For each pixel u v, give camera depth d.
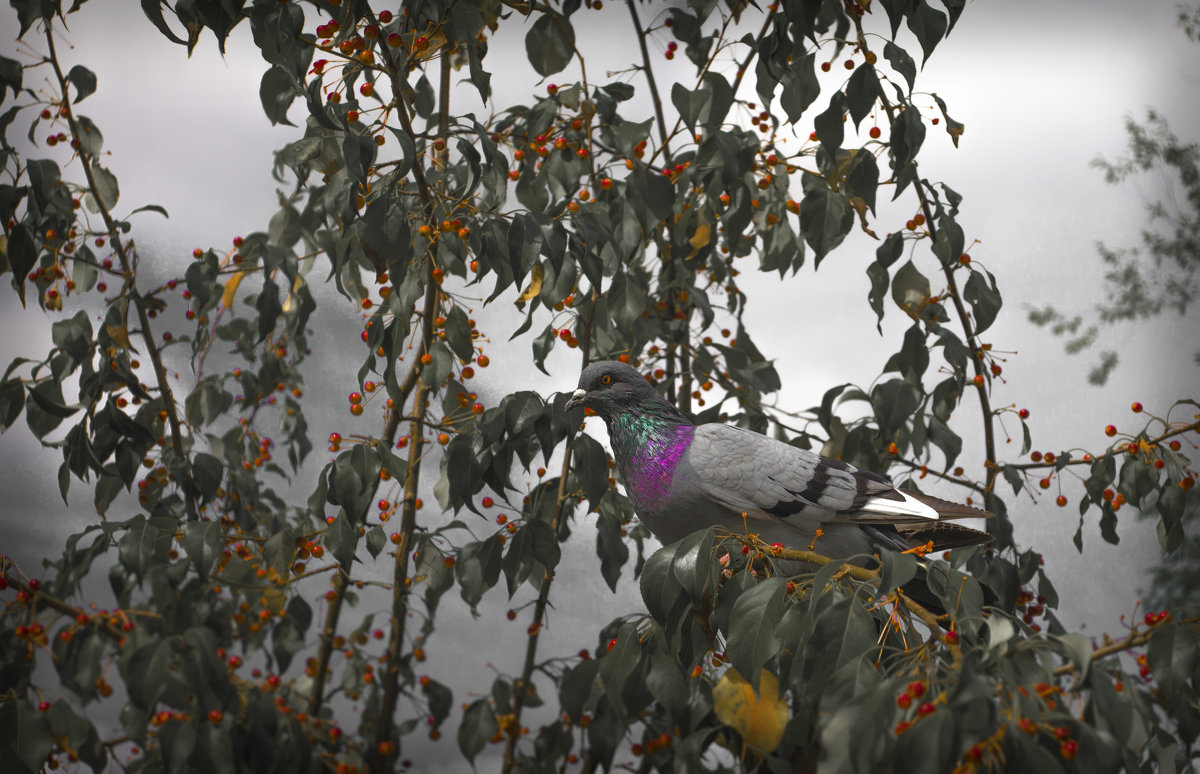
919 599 2.68
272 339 3.38
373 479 2.38
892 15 2.10
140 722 2.65
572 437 2.32
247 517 3.02
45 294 2.74
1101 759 1.38
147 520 2.54
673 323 3.01
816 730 1.70
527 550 2.38
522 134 2.83
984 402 2.77
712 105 2.52
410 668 2.87
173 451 2.86
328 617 2.97
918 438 2.75
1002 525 2.70
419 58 2.28
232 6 2.01
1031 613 2.78
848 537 2.70
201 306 2.65
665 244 2.94
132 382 2.65
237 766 2.31
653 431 2.70
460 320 2.41
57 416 2.76
